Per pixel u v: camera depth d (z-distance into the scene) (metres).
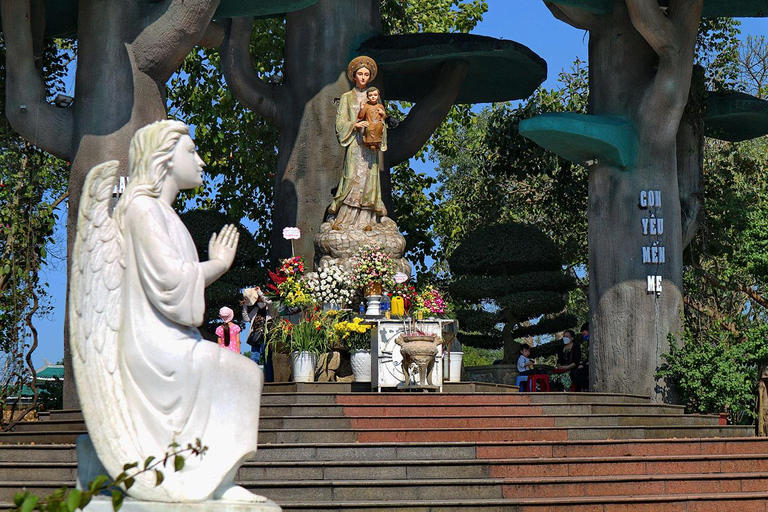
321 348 12.41
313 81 16.86
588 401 11.98
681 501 8.41
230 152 22.11
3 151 15.65
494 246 18.19
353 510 7.77
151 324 4.52
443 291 22.78
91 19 12.49
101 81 12.31
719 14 15.95
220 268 4.75
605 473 9.18
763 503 8.60
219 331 12.80
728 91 17.20
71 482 8.23
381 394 10.91
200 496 4.41
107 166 4.61
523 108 20.09
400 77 18.88
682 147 16.19
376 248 13.86
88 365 4.48
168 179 4.78
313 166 16.61
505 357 18.36
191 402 4.49
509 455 9.48
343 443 9.20
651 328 14.59
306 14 17.08
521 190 22.47
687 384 13.86
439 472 8.80
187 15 12.24
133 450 4.41
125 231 4.61
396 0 21.84
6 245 15.23
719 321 15.14
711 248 17.17
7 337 15.04
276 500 8.04
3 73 15.26
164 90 12.99
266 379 12.82
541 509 8.06
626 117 15.02
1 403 14.69
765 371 12.77
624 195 14.90
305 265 16.36
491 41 17.03
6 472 8.55
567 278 18.20
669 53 14.18
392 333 11.73
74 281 4.55
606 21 15.38
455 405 10.84
